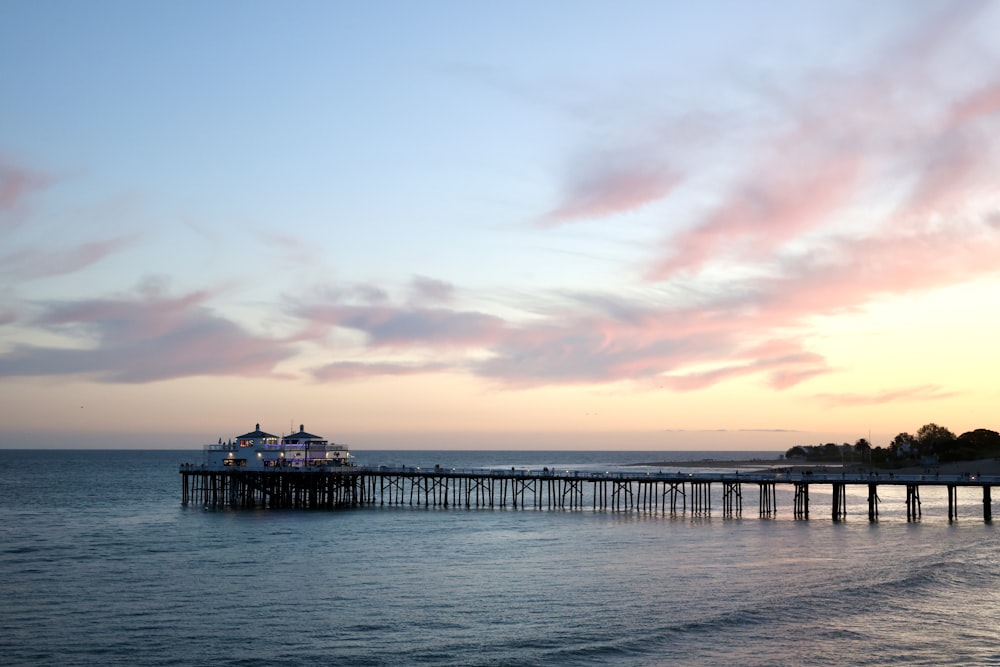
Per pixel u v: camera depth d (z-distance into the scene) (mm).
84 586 71938
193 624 59312
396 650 52844
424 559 84375
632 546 91625
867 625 56812
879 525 109562
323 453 139250
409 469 140875
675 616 59781
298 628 58094
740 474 128875
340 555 87125
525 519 118750
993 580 69812
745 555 84438
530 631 56656
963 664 48875
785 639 53969
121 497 170125
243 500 136500
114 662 51312
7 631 57812
